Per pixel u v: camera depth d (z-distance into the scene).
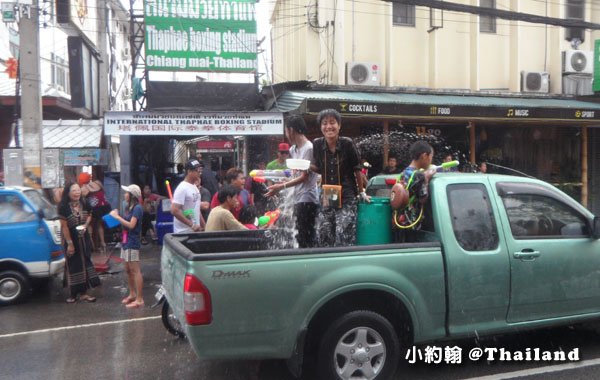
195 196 6.89
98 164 12.84
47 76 19.05
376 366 4.02
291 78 17.34
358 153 5.04
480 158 13.93
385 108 11.34
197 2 12.67
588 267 4.60
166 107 12.66
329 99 10.98
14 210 7.57
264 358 3.73
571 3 15.15
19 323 6.52
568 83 14.77
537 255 4.41
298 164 4.77
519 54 14.59
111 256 10.68
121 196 13.06
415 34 13.92
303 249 3.82
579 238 4.63
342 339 3.93
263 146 13.52
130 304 7.21
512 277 4.31
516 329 4.38
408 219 4.44
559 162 14.79
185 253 3.78
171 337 5.82
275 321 3.71
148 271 9.62
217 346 3.62
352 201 5.04
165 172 16.14
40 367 4.98
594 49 14.48
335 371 3.90
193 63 12.71
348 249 3.90
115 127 10.58
